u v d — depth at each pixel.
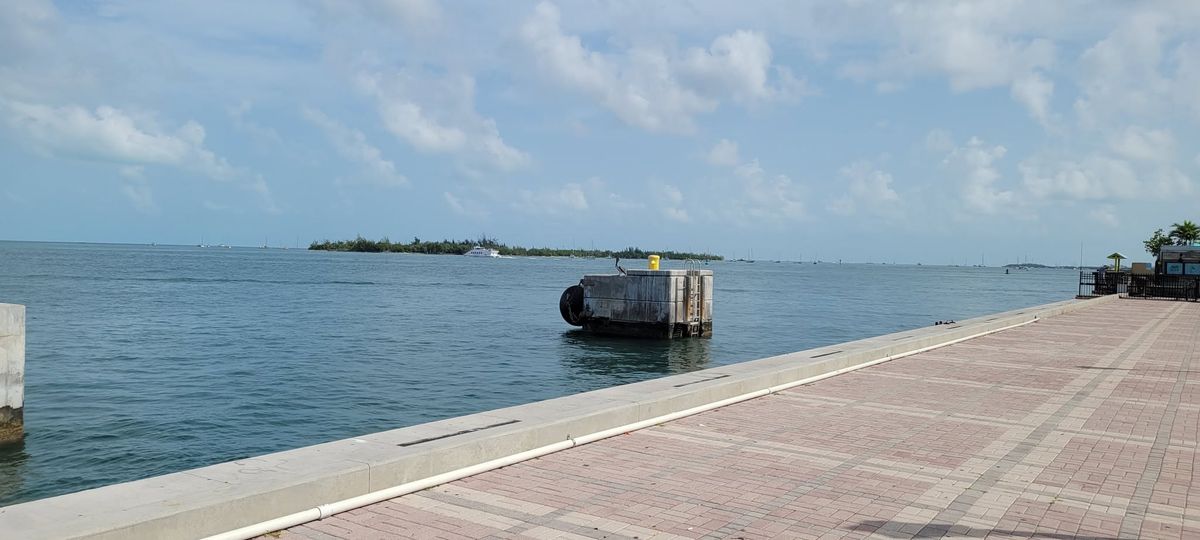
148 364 25.16
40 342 29.59
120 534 5.20
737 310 58.16
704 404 11.02
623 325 37.28
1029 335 22.52
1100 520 6.66
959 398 12.30
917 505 7.01
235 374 23.64
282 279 86.25
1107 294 50.41
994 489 7.52
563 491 7.20
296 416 18.20
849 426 10.16
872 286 119.00
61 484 12.93
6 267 96.62
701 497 7.11
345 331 36.16
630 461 8.27
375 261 192.50
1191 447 9.30
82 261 126.50
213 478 6.32
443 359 28.42
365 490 6.77
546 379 24.98
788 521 6.53
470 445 7.70
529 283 89.31
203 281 77.56
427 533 6.07
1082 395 12.75
